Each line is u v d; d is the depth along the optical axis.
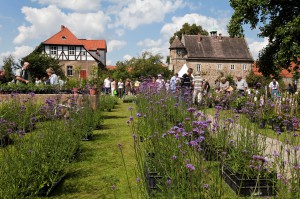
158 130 5.50
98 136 8.55
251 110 7.20
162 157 4.30
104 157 6.32
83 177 5.16
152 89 10.62
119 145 3.90
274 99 10.74
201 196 3.27
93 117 9.40
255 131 5.83
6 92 10.78
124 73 53.75
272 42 24.00
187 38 64.44
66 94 11.28
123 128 9.92
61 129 6.14
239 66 62.69
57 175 4.87
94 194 4.44
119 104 20.67
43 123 6.23
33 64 39.84
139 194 4.34
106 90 25.14
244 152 5.01
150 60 61.91
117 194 4.41
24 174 4.34
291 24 20.62
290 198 3.43
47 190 4.54
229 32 24.47
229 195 4.30
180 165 3.73
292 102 9.98
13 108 8.19
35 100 10.34
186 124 5.14
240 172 4.54
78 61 54.69
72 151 5.91
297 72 22.11
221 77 15.70
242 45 64.94
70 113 7.81
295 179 3.68
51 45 54.12
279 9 23.11
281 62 21.81
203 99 7.95
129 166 5.68
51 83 12.73
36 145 5.12
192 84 12.92
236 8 23.88
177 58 62.16
